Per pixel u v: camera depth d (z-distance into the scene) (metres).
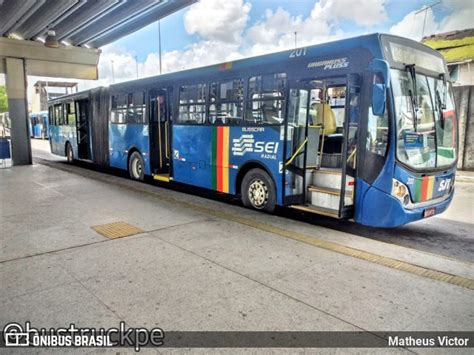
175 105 8.91
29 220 6.15
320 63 5.80
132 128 10.77
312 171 6.60
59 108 16.59
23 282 3.79
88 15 10.59
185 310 3.24
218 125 7.67
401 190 5.15
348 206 5.63
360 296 3.54
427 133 5.51
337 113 7.55
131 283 3.77
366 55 5.23
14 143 13.95
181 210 7.04
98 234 5.41
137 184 10.27
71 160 15.72
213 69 7.75
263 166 6.75
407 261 4.51
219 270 4.12
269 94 6.56
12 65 13.43
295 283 3.81
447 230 6.24
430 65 5.80
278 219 6.48
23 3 9.39
